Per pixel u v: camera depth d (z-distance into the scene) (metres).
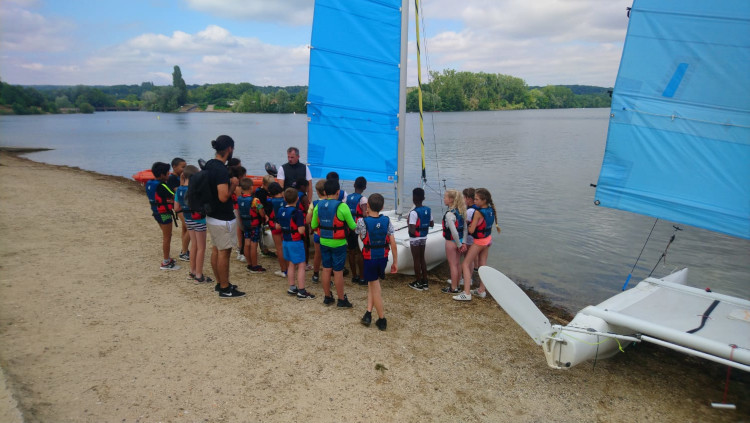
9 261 6.54
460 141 40.03
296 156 6.89
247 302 5.65
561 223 12.08
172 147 38.75
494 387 4.21
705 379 4.62
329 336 4.90
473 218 6.09
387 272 7.27
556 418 3.81
